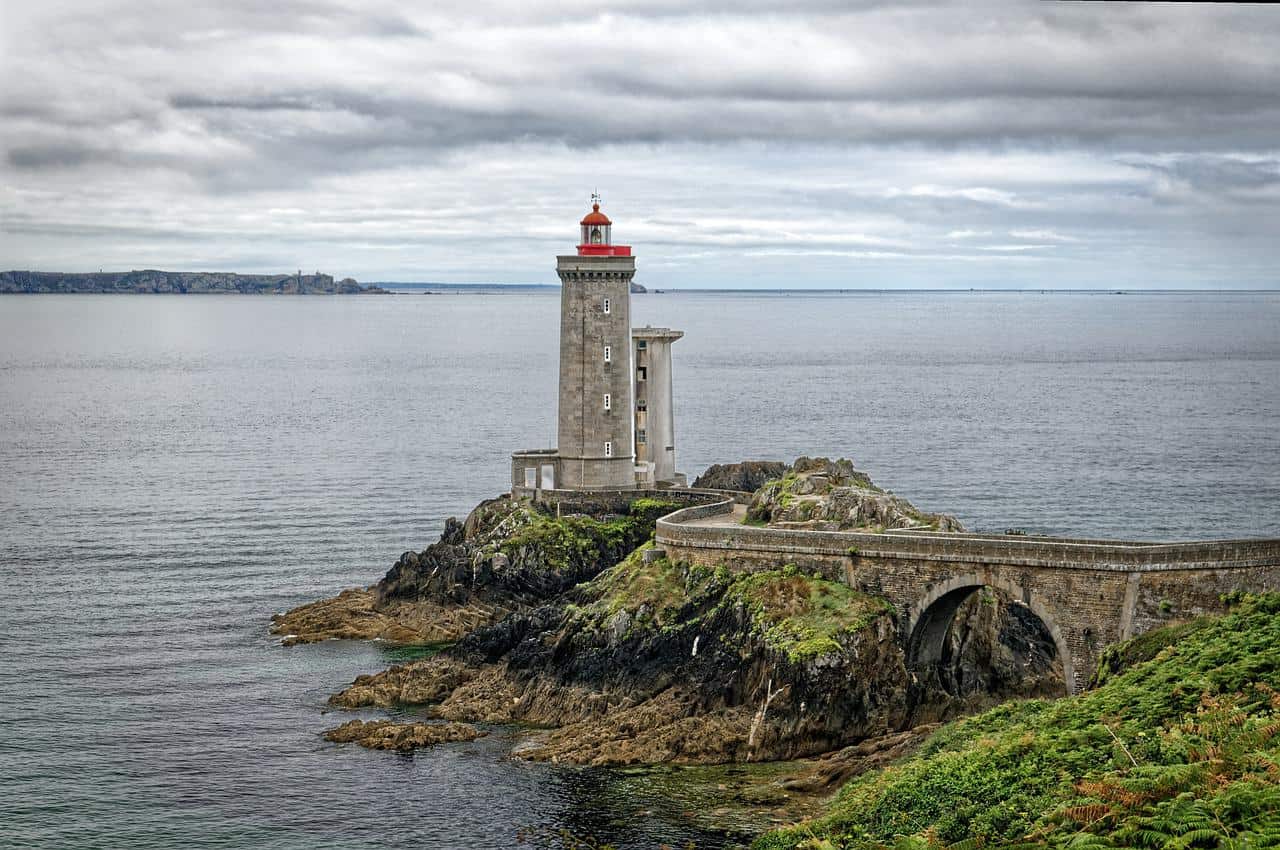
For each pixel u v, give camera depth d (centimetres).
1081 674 10900
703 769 10631
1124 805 7062
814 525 12825
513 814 9850
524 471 16225
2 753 11000
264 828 9688
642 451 17075
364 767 10744
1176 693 9012
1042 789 8319
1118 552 10719
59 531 19062
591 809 9894
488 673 12650
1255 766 6962
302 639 14050
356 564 17112
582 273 15938
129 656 13475
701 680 11625
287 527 19275
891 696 11144
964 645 11931
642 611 12306
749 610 11725
